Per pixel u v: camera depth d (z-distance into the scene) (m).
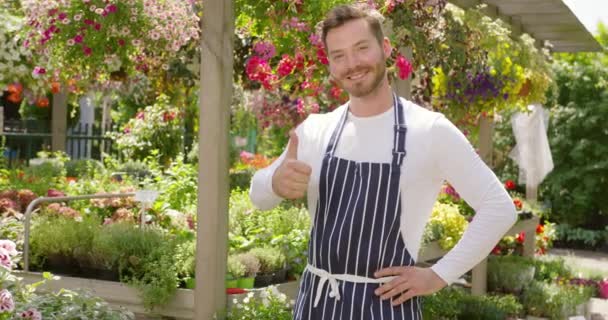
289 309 3.84
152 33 4.02
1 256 3.13
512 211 1.97
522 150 7.18
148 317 4.09
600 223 11.76
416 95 5.48
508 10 6.02
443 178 2.04
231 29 3.59
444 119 2.02
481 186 1.98
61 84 6.48
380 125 2.06
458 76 5.15
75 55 4.15
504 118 11.48
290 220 4.92
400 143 2.02
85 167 8.41
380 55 2.03
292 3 3.83
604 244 11.35
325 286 2.08
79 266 4.21
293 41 4.00
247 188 7.20
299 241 4.53
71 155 11.31
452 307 4.82
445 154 1.99
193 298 3.75
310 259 2.15
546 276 6.93
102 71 4.70
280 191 2.01
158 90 6.78
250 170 8.23
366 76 2.01
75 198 4.32
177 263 3.88
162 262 3.86
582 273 7.46
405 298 2.00
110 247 3.99
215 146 3.56
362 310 2.01
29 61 5.78
